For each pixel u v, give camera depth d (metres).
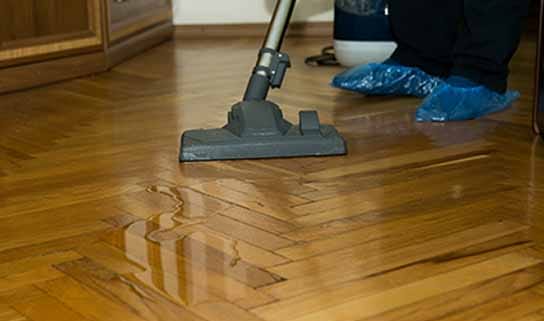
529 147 1.46
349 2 2.29
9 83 2.06
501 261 0.94
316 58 2.56
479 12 1.67
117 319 0.82
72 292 0.88
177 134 1.60
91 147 1.51
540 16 1.46
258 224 1.08
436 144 1.49
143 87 2.12
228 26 3.22
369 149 1.46
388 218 1.10
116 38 2.49
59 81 2.21
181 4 3.20
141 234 1.05
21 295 0.88
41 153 1.47
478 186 1.23
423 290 0.87
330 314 0.82
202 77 2.27
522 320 0.80
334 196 1.20
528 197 1.18
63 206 1.17
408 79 1.91
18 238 1.05
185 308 0.84
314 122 1.43
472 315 0.81
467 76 1.71
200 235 1.05
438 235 1.03
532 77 2.19
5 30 2.03
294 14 3.19
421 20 1.87
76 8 2.24
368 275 0.91
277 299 0.85
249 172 1.32
